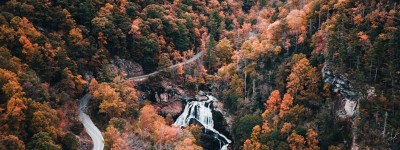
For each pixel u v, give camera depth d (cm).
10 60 12119
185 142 12119
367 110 11288
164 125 13162
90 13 16412
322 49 13262
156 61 17550
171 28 18638
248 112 14400
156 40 17562
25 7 14438
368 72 11900
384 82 11519
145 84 16450
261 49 15350
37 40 13638
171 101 16600
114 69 16238
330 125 12131
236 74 15862
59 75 13900
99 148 12169
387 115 10981
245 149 12575
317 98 12731
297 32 14775
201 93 17150
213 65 18438
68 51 14738
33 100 11700
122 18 17250
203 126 15762
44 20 15100
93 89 14200
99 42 16138
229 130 15062
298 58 13700
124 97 14575
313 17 14888
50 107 12181
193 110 16225
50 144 10362
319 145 11881
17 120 10681
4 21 13288
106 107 13538
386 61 11600
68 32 15425
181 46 18888
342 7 13338
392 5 12494
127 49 17175
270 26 16600
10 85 11088
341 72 12262
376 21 12375
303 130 12031
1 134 10206
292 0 19662
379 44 11675
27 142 10794
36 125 10894
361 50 12156
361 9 13025
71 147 11400
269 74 14550
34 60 13188
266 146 12144
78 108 13988
